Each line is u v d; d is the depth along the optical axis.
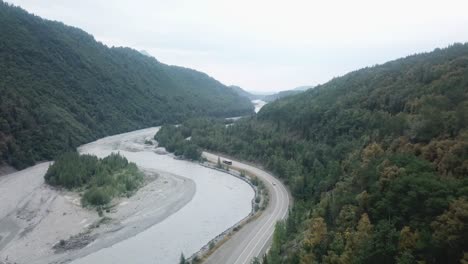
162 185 144.25
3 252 88.50
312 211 86.25
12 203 119.31
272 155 169.62
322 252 63.84
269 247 86.94
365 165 77.56
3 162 159.00
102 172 140.12
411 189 56.94
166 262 85.00
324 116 161.12
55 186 133.75
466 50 160.88
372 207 62.97
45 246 92.00
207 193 139.12
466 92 93.31
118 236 98.88
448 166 62.59
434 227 50.19
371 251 51.78
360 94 158.25
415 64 172.50
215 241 92.50
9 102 186.88
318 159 134.50
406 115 99.62
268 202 122.00
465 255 43.56
